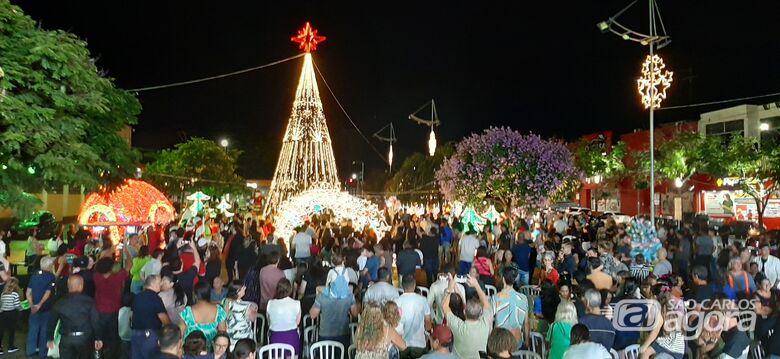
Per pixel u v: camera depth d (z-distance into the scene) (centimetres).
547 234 1773
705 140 3256
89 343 740
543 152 1905
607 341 630
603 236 1587
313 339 880
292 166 2569
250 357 507
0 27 943
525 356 726
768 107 3419
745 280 893
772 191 2809
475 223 2092
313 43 2636
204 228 1593
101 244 1248
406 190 5016
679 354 688
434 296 812
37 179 998
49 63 957
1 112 866
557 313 634
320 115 2606
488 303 645
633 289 814
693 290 855
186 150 4078
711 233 1491
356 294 955
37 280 881
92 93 1026
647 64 1739
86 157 1003
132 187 1805
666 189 3906
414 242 1382
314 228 1691
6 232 1590
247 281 991
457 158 2014
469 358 600
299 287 988
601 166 4062
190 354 515
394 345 658
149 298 685
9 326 903
